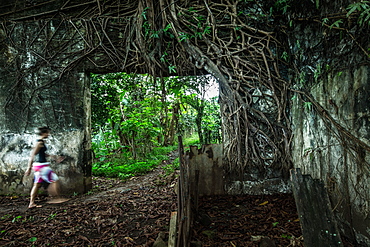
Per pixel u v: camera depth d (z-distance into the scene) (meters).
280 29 4.69
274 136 4.61
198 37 4.88
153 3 5.00
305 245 2.40
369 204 2.58
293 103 4.48
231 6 4.76
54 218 3.91
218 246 2.92
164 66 5.04
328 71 3.32
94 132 10.05
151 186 5.61
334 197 3.21
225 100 4.74
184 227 2.54
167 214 3.88
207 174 4.82
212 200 4.53
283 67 4.71
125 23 5.19
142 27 5.01
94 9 5.32
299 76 4.20
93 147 9.46
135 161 8.60
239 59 4.64
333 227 2.42
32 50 5.45
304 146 4.05
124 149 9.68
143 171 7.36
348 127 2.92
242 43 4.69
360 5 2.54
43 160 4.62
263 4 4.80
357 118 2.75
